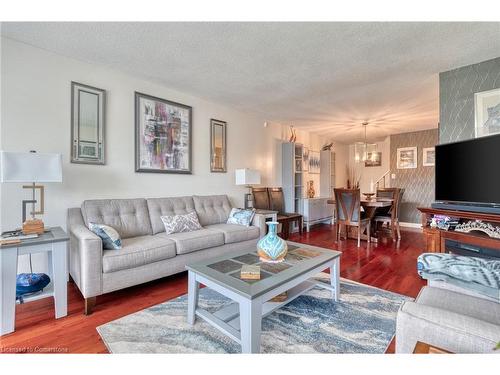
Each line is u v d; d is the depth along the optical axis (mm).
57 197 2531
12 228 2287
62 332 1706
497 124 2623
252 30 2148
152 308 2045
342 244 4227
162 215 3074
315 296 2240
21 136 2326
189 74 3018
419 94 3658
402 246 4090
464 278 1167
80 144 2672
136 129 3105
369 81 3215
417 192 6152
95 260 1988
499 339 769
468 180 2520
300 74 3008
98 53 2535
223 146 4211
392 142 6578
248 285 1478
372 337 1644
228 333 1521
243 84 3316
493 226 2350
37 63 2412
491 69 2658
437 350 792
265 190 4898
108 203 2727
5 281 1679
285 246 1970
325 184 6633
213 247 2912
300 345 1562
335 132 6332
